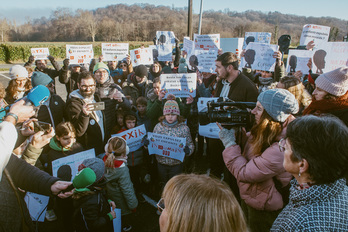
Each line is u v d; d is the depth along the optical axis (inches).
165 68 265.1
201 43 195.5
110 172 105.4
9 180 50.1
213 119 76.4
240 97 118.3
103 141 123.6
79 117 109.2
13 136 44.7
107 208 81.2
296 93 104.2
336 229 38.4
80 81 115.1
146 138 127.0
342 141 38.4
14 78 139.7
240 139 80.0
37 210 84.2
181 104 155.1
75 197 74.6
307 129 41.0
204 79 201.3
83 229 74.7
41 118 114.3
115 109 137.3
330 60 146.4
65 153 105.7
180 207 32.4
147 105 155.0
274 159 63.8
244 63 163.8
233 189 101.7
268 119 66.4
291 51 160.2
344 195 40.9
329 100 85.4
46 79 132.9
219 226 31.0
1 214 48.0
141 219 121.3
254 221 75.7
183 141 119.0
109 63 246.5
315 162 39.9
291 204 46.4
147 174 140.6
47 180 64.6
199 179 35.9
